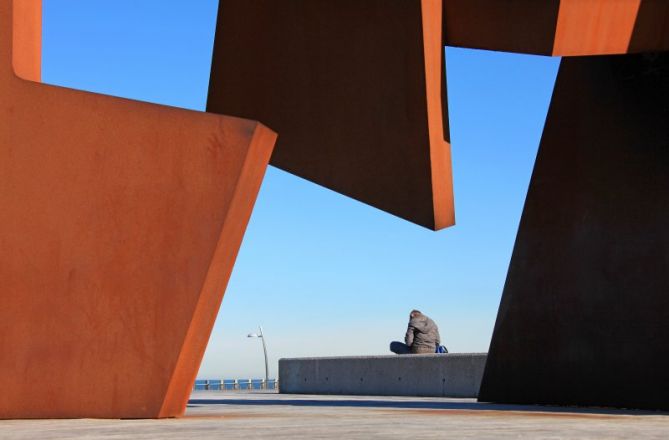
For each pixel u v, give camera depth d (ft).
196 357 20.34
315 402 39.32
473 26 28.71
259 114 35.17
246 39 34.55
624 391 31.73
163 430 15.42
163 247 19.51
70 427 16.21
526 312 35.50
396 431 15.33
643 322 31.58
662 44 28.25
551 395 34.09
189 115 19.77
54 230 19.57
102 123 19.84
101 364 19.24
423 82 29.09
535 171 36.04
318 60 32.58
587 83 34.40
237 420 19.22
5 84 19.97
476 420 19.74
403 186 31.45
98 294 19.42
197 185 19.65
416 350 56.65
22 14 20.36
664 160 31.76
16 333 19.33
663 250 31.37
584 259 33.68
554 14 26.81
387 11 29.01
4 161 19.77
